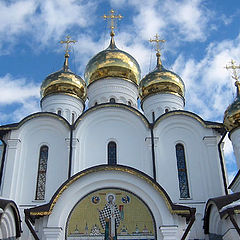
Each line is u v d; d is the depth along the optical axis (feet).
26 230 58.80
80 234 46.09
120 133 67.51
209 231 52.31
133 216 46.96
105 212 47.14
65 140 65.98
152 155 64.69
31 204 61.67
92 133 67.36
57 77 84.17
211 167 64.18
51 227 45.55
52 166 64.90
